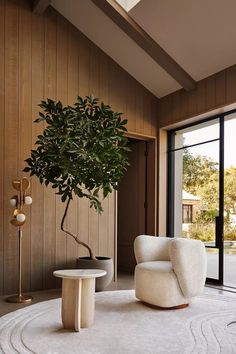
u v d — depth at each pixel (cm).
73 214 498
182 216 572
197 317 335
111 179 439
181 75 504
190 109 530
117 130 444
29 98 474
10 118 459
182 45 471
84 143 411
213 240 514
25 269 456
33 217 466
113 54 543
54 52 499
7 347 258
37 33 487
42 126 480
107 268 448
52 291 459
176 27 449
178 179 585
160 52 483
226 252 498
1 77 455
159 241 424
